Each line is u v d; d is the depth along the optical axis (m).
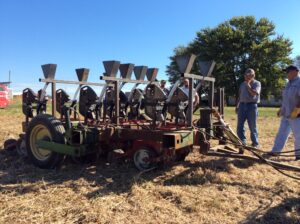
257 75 48.84
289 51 49.53
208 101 6.66
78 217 4.20
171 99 6.16
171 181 5.52
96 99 6.69
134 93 7.02
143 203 4.61
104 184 5.39
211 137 6.03
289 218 4.29
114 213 4.33
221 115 7.16
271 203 4.73
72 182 5.48
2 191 5.08
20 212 4.34
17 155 7.27
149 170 5.85
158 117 6.16
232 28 51.28
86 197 4.84
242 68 49.34
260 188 5.29
